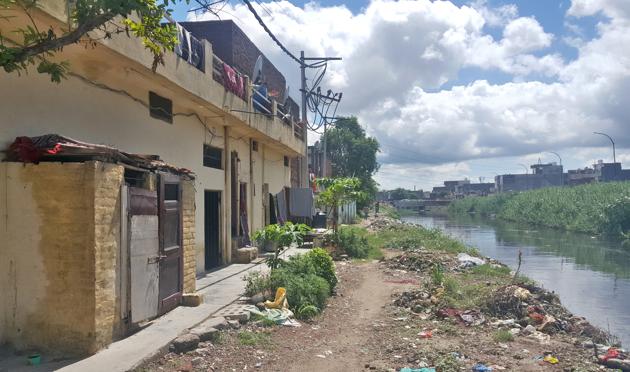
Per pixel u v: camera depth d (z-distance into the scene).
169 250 8.27
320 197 21.14
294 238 11.38
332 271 12.33
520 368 7.16
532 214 57.12
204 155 14.07
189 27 16.67
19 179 6.30
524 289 11.44
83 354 6.17
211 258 14.62
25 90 6.92
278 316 8.92
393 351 7.77
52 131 7.46
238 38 17.36
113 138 9.11
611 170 87.94
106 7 4.41
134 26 5.09
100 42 7.40
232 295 10.11
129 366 5.86
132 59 8.25
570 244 32.56
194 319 7.89
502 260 23.88
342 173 60.22
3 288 6.27
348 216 44.47
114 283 6.64
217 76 12.88
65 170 6.21
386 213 70.44
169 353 6.71
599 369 7.25
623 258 24.62
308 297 10.07
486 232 44.34
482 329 9.36
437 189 154.12
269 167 21.02
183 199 8.93
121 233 6.81
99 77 8.66
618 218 38.28
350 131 61.81
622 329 11.21
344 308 10.89
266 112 17.11
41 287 6.24
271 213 21.34
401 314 10.35
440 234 30.02
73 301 6.18
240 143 16.84
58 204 6.22
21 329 6.25
